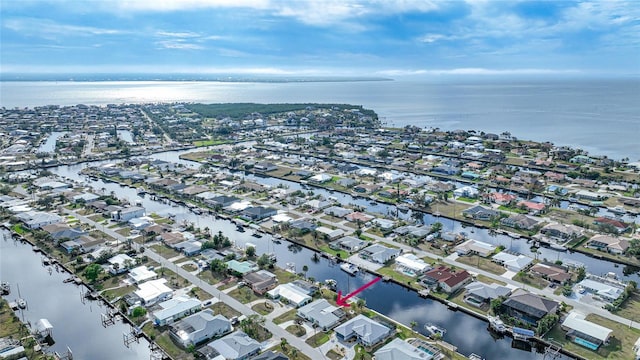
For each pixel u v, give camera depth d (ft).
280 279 357.20
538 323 282.56
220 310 310.65
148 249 416.26
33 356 264.52
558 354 264.52
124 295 333.01
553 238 438.81
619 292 324.19
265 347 267.80
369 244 428.97
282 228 476.13
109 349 277.64
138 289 341.21
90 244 418.72
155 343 276.21
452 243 425.69
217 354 257.75
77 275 368.07
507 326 288.51
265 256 384.47
